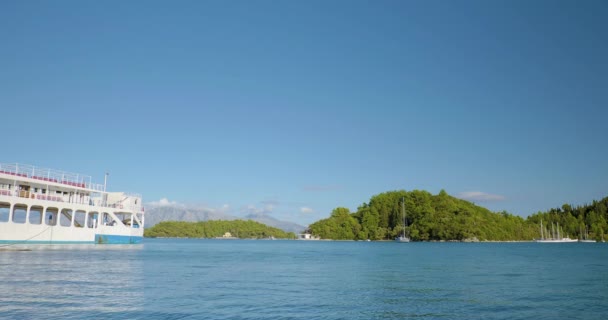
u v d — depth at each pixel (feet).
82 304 104.73
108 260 231.71
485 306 109.70
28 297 112.37
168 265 220.43
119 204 351.05
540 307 108.78
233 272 191.11
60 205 291.17
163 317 92.63
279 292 129.29
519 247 600.39
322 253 396.78
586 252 431.43
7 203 261.24
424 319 94.73
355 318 94.99
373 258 312.91
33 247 275.39
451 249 508.12
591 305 111.45
